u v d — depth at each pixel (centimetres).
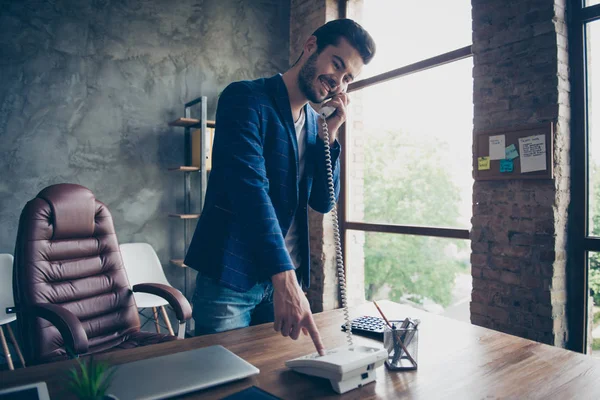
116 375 89
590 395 86
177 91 372
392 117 369
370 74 377
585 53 238
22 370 95
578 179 239
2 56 300
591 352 242
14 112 305
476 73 267
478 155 264
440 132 327
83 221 211
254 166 114
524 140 242
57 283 196
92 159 334
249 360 104
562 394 87
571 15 239
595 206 238
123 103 347
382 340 121
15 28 304
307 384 90
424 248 407
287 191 133
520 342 120
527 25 242
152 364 96
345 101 139
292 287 98
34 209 194
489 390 88
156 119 362
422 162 362
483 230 264
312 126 145
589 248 235
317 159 143
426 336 126
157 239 361
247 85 127
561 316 238
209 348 107
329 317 146
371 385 90
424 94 336
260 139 124
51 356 178
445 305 402
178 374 90
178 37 373
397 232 341
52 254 197
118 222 344
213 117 391
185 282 370
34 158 312
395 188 393
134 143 351
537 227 239
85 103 331
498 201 257
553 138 232
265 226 104
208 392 85
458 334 128
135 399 78
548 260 235
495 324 258
